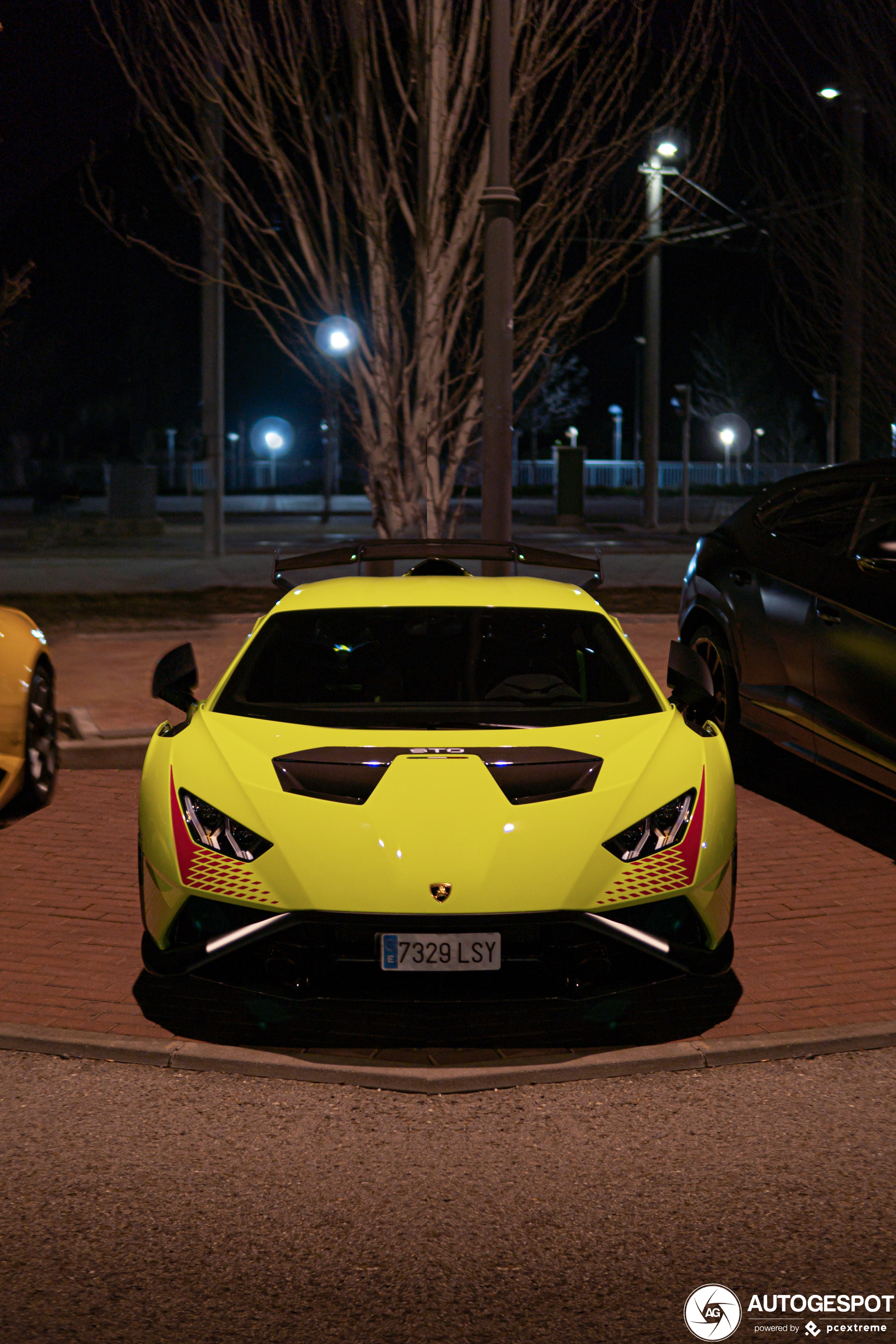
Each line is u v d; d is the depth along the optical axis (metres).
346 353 11.01
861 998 4.94
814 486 7.54
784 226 15.70
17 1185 3.64
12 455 67.69
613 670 5.36
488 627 5.49
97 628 14.41
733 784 4.88
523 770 4.60
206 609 15.85
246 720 5.00
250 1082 4.30
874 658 6.48
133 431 69.94
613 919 4.28
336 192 10.74
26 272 13.40
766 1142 3.90
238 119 10.64
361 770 4.60
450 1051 4.46
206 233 11.34
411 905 4.17
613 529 36.72
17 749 7.05
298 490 58.81
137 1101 4.17
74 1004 4.86
